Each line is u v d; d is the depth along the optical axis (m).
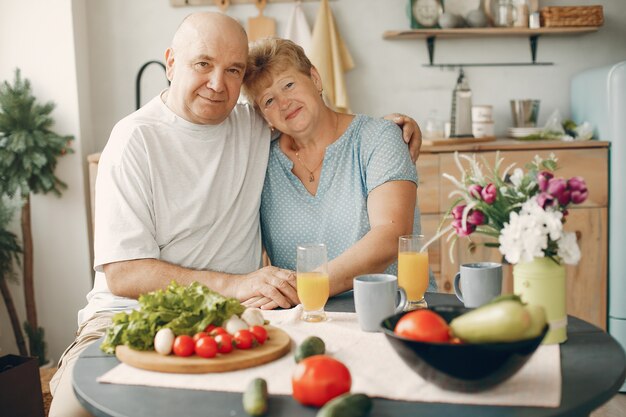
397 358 1.25
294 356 1.25
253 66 2.07
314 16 3.58
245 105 2.23
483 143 3.22
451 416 1.01
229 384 1.15
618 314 3.20
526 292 1.31
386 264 1.92
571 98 3.63
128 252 1.91
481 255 3.18
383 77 3.63
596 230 3.20
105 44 3.58
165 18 3.58
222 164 2.09
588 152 3.17
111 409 1.08
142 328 1.28
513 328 1.02
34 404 2.17
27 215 3.24
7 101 3.10
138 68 3.60
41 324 3.46
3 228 3.12
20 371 2.13
